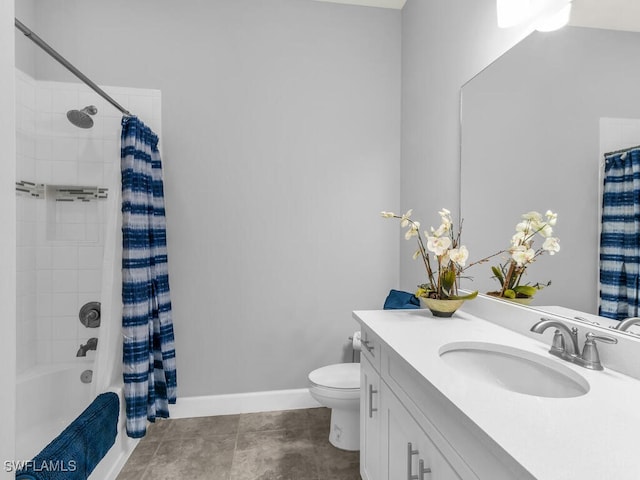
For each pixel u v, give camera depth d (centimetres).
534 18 134
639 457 63
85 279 225
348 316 267
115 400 178
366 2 262
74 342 224
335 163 264
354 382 207
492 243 161
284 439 219
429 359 112
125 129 194
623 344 101
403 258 265
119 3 237
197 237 249
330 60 262
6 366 56
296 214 260
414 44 246
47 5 230
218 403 250
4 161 56
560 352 113
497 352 127
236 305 254
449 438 90
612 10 106
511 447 65
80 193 226
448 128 200
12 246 58
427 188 226
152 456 201
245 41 252
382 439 143
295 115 258
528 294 139
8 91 57
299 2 258
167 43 243
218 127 249
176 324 247
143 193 200
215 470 189
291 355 261
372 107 267
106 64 237
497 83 157
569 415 78
